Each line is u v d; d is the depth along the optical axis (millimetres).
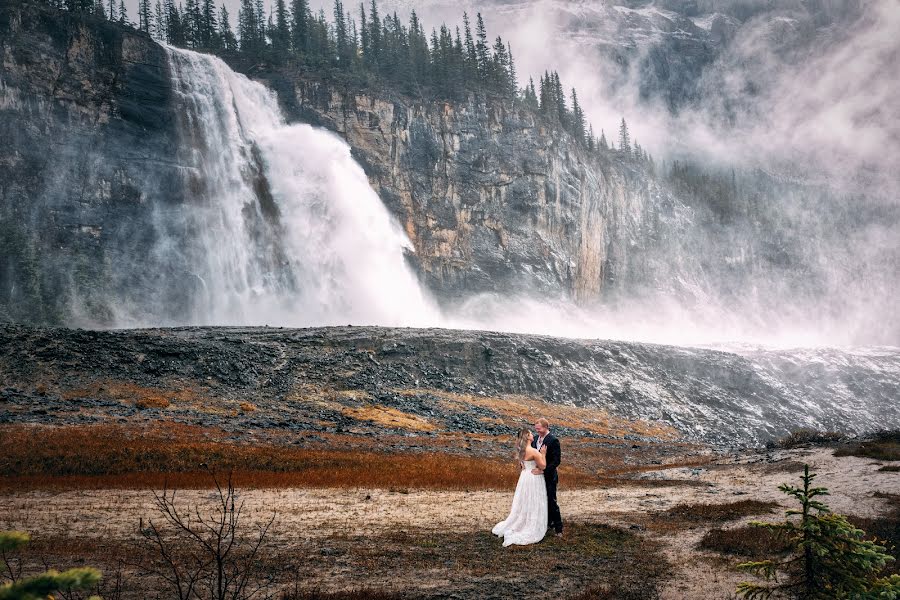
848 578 7559
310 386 51000
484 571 11312
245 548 12758
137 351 48188
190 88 99562
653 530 14984
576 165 143000
